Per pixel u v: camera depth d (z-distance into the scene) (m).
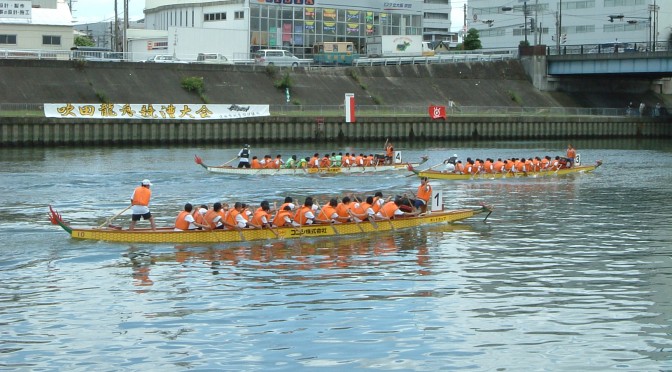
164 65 102.81
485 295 29.06
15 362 22.75
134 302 28.19
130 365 22.56
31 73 94.56
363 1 141.75
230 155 83.25
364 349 23.64
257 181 63.56
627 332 25.05
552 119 117.81
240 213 37.59
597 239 39.56
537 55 132.12
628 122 124.56
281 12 133.00
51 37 117.62
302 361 22.78
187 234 37.00
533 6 153.88
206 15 137.88
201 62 109.19
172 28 118.38
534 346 23.88
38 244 37.06
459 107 116.19
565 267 33.41
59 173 64.94
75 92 94.81
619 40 162.38
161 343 24.19
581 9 167.38
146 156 80.69
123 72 100.06
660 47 135.38
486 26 187.25
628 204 51.94
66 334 24.95
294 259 34.50
